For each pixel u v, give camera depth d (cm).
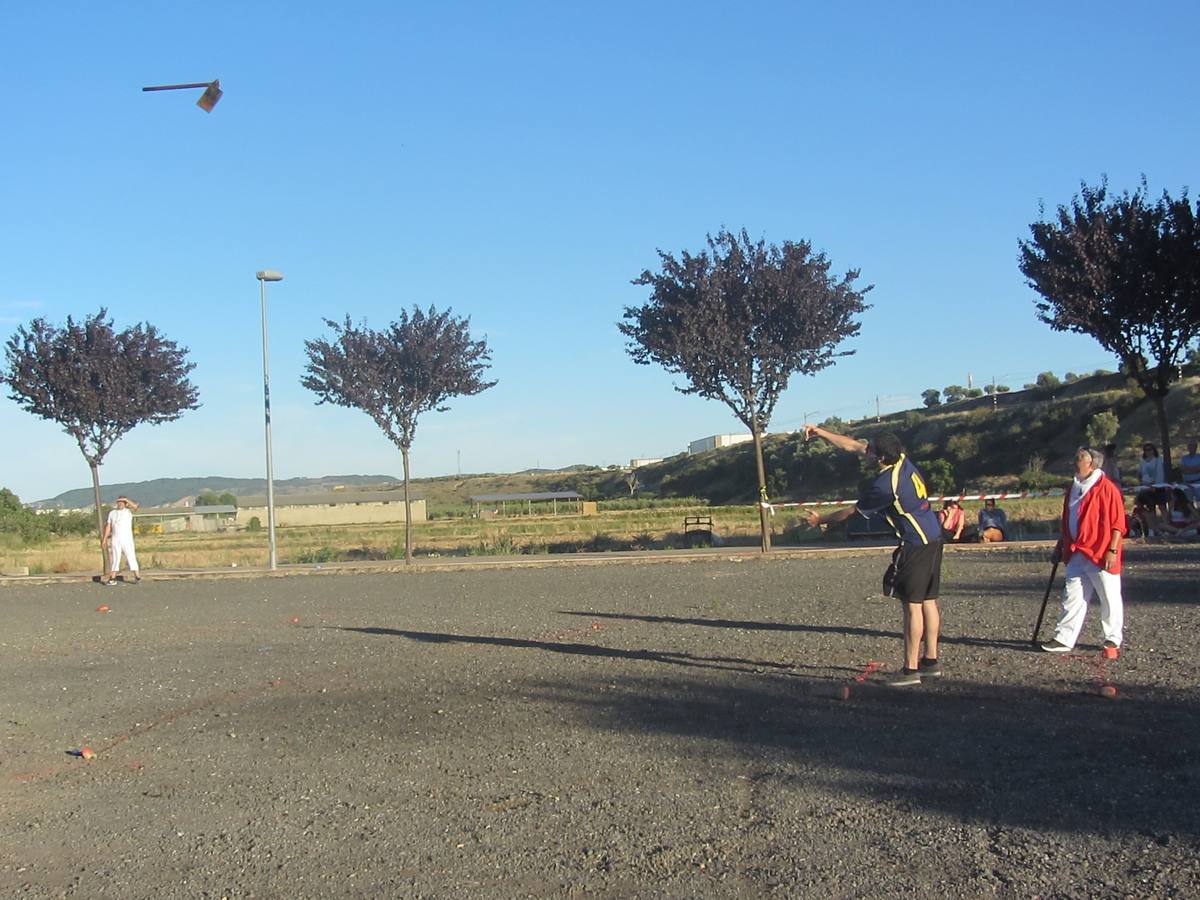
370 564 2503
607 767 648
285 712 857
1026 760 613
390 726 787
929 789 573
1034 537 2367
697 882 470
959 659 918
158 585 2236
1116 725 677
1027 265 2241
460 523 6644
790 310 2220
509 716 798
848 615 1225
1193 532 1989
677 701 813
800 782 597
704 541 2903
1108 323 2158
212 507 11700
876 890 452
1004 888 446
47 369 2489
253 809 610
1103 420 5206
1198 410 4984
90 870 529
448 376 2450
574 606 1493
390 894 476
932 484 4812
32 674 1109
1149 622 1067
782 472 7125
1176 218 2086
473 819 569
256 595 1922
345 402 2459
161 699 938
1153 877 447
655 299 2308
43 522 6569
